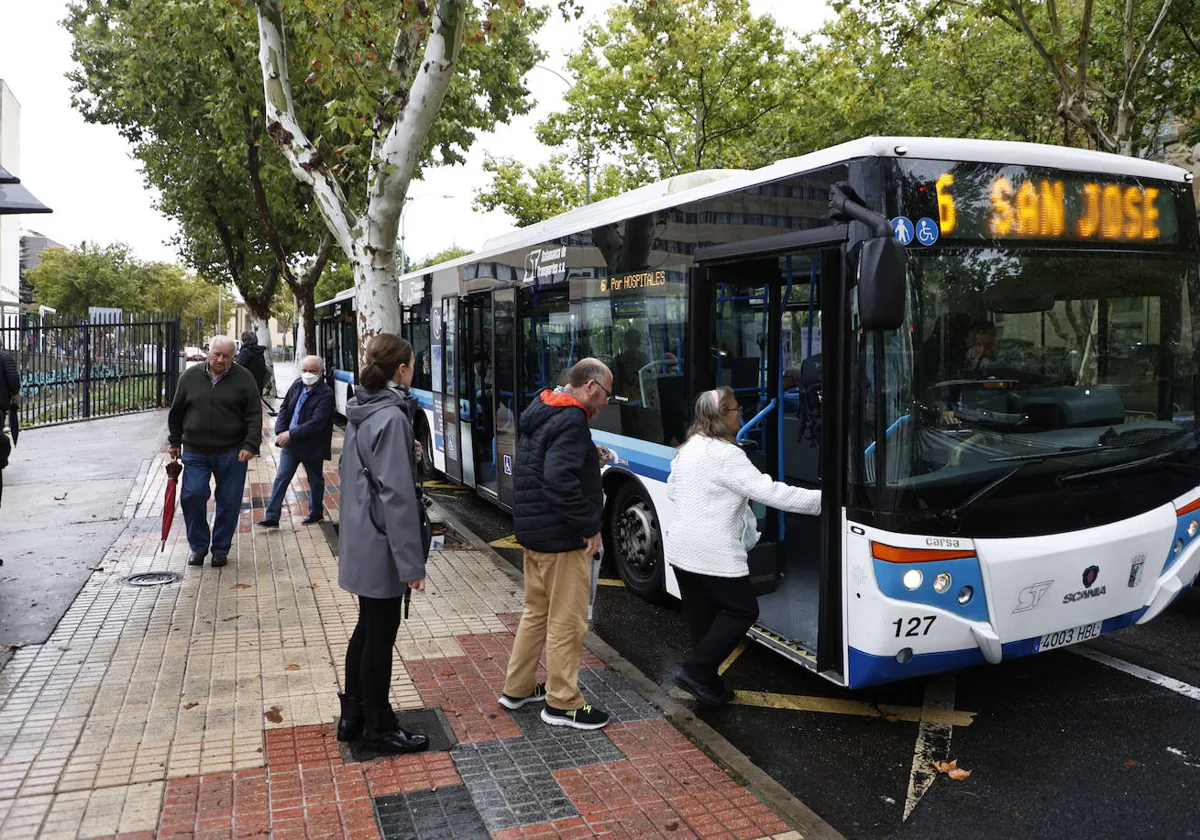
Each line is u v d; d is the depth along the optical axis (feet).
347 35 28.94
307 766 13.61
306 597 22.06
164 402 72.23
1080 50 35.96
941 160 14.69
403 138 25.08
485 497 33.76
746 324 19.12
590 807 12.64
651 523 22.47
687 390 19.75
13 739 14.34
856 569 14.60
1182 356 16.88
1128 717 16.42
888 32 45.44
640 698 16.51
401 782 13.19
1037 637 15.07
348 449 13.74
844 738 15.69
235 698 15.99
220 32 47.01
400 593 13.69
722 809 12.67
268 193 65.21
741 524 15.85
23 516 31.96
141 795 12.70
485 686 16.81
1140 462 15.88
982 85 51.72
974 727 16.10
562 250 26.37
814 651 16.40
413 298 44.96
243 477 25.13
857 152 14.69
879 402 14.17
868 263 13.33
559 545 14.73
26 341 60.85
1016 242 15.12
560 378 26.50
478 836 11.87
